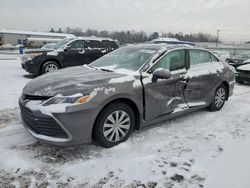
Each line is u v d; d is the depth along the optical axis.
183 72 4.21
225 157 3.22
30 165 2.86
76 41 9.48
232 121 4.61
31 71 8.79
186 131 4.03
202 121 4.54
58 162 2.95
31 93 3.15
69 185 2.55
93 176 2.71
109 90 3.15
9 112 4.70
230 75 5.37
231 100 6.39
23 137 3.59
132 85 3.40
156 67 3.82
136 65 3.82
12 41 67.12
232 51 33.72
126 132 3.48
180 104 4.20
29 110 3.05
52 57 8.96
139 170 2.86
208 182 2.68
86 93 2.98
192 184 2.64
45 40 55.00
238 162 3.11
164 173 2.82
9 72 10.12
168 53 4.05
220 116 4.89
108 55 4.69
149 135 3.79
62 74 3.72
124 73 3.62
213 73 4.85
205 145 3.55
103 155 3.15
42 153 3.15
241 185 2.65
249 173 2.87
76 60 9.46
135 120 3.66
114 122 3.30
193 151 3.35
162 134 3.86
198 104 4.57
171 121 4.47
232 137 3.86
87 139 3.04
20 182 2.56
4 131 3.78
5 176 2.64
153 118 3.78
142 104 3.56
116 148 3.33
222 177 2.78
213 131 4.08
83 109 2.91
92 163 2.96
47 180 2.61
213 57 5.16
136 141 3.56
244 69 9.09
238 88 8.45
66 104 2.87
